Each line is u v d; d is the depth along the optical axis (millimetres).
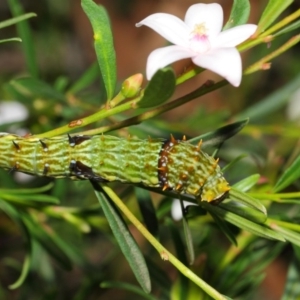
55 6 460
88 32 511
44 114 331
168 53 235
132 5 517
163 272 289
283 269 445
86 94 337
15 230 352
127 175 250
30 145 252
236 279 291
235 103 423
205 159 246
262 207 242
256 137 335
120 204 248
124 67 528
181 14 510
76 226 301
